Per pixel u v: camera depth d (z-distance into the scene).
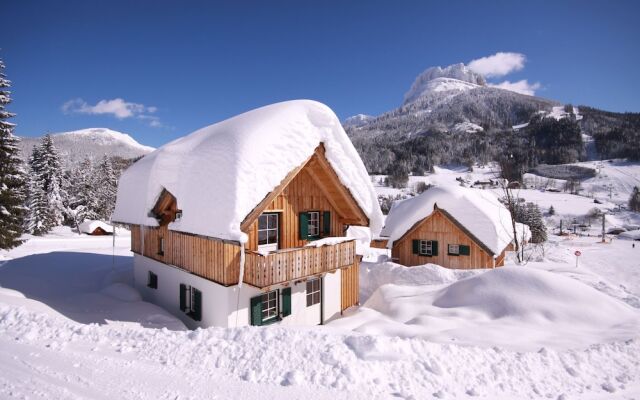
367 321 12.73
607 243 51.62
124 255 26.34
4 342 7.71
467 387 6.48
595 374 7.26
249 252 11.36
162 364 6.84
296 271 11.86
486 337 9.09
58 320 8.91
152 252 16.14
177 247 13.99
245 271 11.50
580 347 8.45
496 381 6.75
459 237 19.95
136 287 17.95
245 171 10.39
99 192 58.72
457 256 20.00
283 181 11.31
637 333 9.13
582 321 10.43
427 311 12.38
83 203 56.66
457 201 19.86
